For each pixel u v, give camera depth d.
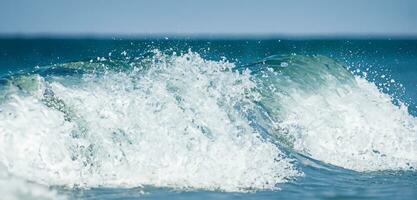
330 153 33.28
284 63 40.28
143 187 25.25
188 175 26.94
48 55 145.25
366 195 25.61
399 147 34.47
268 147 30.55
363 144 34.44
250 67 40.06
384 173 30.00
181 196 24.23
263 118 33.72
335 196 25.28
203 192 24.92
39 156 25.89
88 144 27.19
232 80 33.62
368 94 38.72
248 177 27.22
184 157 27.77
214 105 31.03
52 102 28.23
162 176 26.69
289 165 29.67
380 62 123.06
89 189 24.56
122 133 28.05
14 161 25.25
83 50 173.00
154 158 27.55
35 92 28.47
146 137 28.17
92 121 28.05
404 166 31.66
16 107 27.11
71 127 27.39
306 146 33.59
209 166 27.64
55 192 22.98
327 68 40.78
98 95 29.31
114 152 27.33
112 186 25.19
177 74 32.09
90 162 26.78
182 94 30.70
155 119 28.95
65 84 29.69
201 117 29.91
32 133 26.33
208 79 32.56
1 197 21.31
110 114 28.62
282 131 33.97
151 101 29.70
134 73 31.83
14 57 134.62
